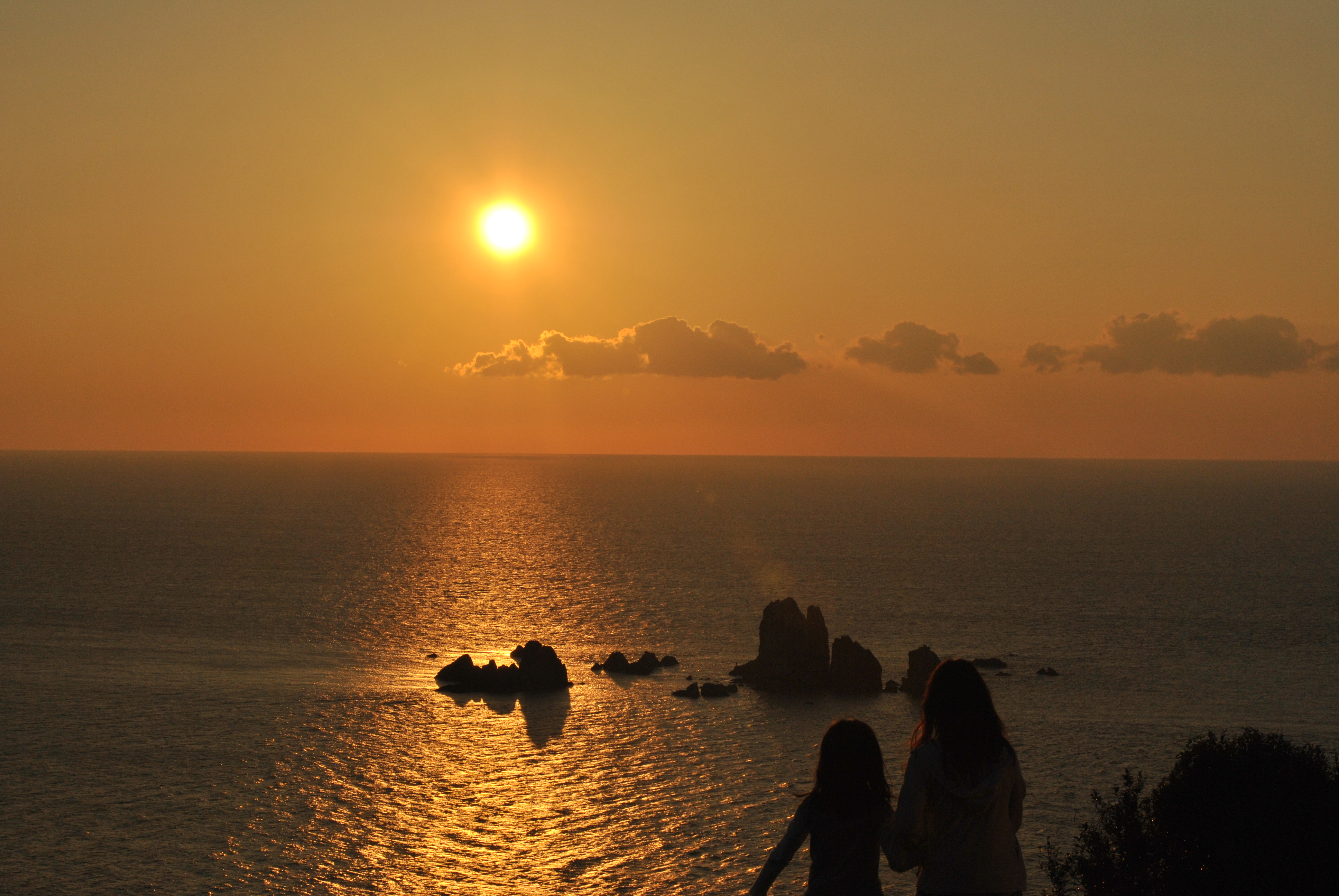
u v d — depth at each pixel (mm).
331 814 63656
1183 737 84500
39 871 53844
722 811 64438
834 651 102938
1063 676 110375
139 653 119000
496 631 137250
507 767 74500
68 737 81250
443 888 51812
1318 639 134500
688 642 129625
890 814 11625
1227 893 19484
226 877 53250
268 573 193500
